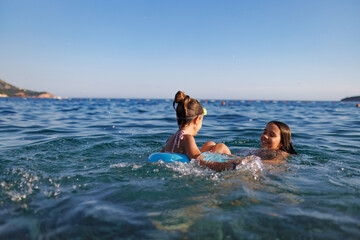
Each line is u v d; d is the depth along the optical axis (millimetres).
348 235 1388
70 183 2195
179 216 1604
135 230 1446
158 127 7453
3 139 4969
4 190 2010
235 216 1601
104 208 1708
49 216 1600
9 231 1427
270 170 2637
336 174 2557
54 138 5023
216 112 15492
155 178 2307
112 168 2633
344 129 7301
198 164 2508
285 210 1683
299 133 6344
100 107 21656
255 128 7227
